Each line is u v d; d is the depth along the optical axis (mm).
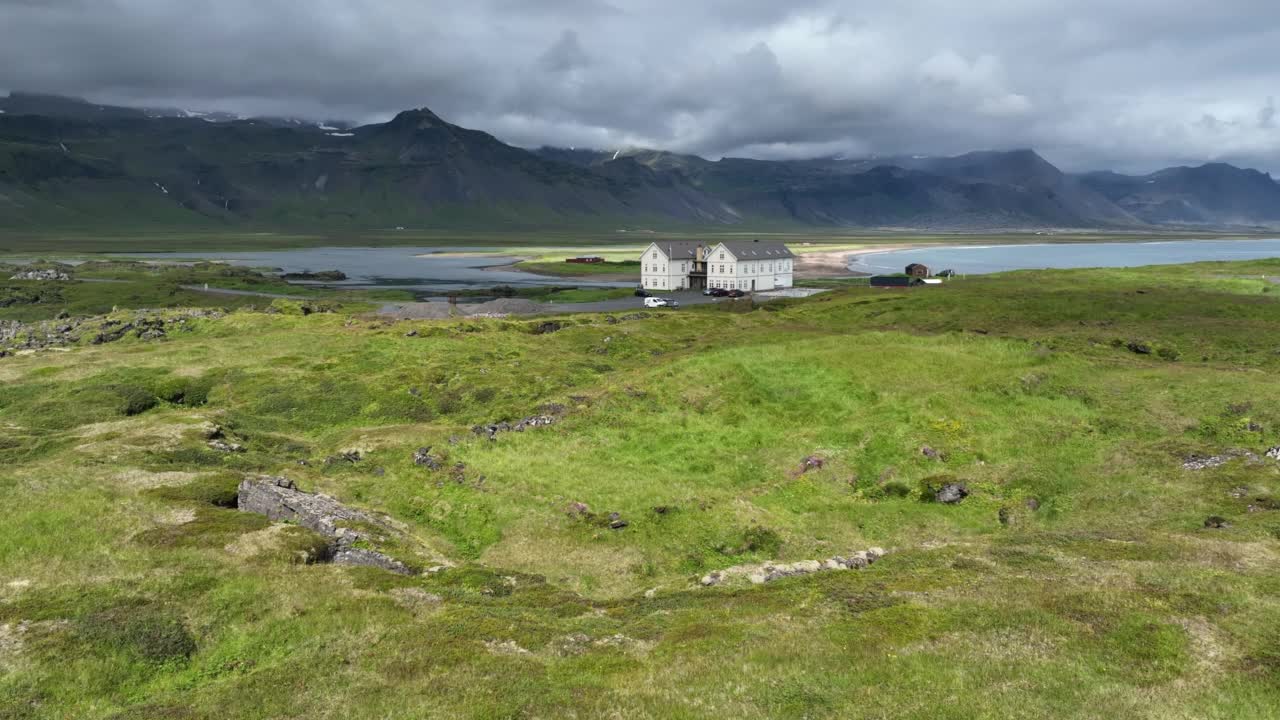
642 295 188375
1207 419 46719
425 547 36031
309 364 80438
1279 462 38969
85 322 116125
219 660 23609
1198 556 28734
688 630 24688
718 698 19734
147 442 51781
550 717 19188
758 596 27672
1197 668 20109
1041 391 53625
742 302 154750
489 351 87062
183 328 110625
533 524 39156
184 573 28594
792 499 41719
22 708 20219
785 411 54844
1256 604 23578
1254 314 102438
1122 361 61719
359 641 24359
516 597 29703
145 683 22203
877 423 49656
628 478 44500
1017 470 42406
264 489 39250
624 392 58812
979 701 18875
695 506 40000
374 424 64750
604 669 22016
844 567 31219
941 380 57469
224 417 62719
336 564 32219
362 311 154375
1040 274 164750
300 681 21625
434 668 22219
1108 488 39531
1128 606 23984
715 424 53438
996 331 95938
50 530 32375
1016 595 25688
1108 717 17922
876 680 20422
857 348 65625
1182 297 116938
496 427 55656
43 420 62844
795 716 18641
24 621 24312
